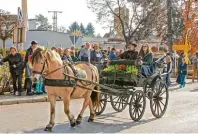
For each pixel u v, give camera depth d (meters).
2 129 9.43
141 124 10.40
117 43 56.50
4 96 15.16
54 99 9.28
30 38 47.44
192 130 9.66
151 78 11.28
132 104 10.67
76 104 14.03
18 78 15.43
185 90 20.30
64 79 9.13
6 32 45.03
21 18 17.16
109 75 11.20
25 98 14.59
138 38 48.00
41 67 8.79
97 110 11.63
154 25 47.72
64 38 50.34
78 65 10.16
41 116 11.32
